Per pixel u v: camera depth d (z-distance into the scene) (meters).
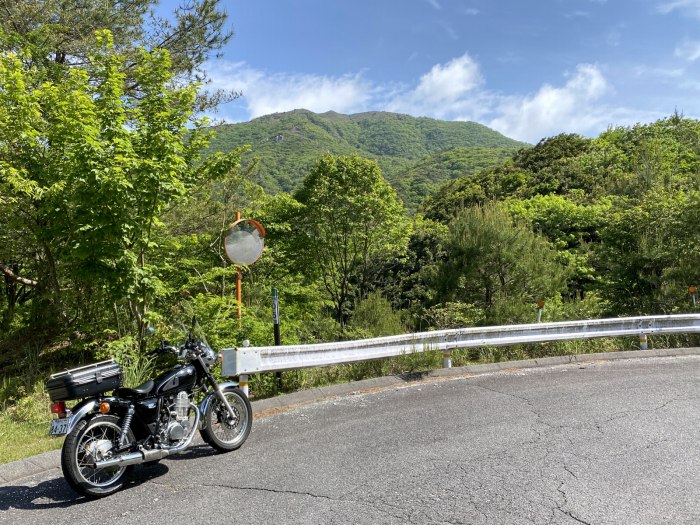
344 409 7.07
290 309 14.66
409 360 9.18
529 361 10.12
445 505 4.12
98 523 4.01
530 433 5.85
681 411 6.61
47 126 9.46
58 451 5.56
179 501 4.35
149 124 9.50
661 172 25.77
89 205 8.09
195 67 15.70
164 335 9.09
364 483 4.59
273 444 5.72
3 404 8.04
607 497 4.22
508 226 19.33
